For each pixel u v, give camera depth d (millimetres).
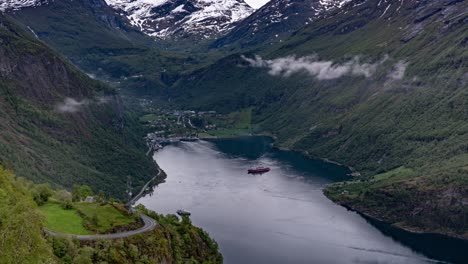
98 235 165625
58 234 151500
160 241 181250
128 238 169500
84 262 143000
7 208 126375
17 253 111312
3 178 172125
